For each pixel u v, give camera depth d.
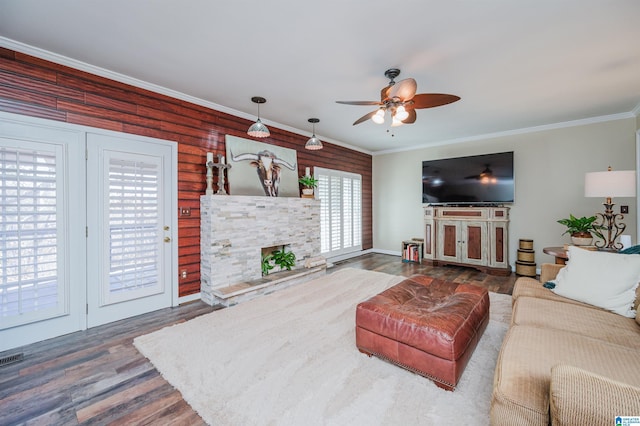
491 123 4.39
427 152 5.89
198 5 1.82
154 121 3.05
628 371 1.15
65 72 2.49
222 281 3.31
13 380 1.83
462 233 4.89
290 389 1.67
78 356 2.12
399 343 1.82
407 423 1.41
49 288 2.40
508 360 1.28
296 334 2.38
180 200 3.26
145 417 1.50
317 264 4.32
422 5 1.82
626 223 3.96
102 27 2.05
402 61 2.54
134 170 2.89
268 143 4.27
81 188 2.56
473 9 1.86
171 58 2.49
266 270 3.85
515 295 2.29
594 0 1.76
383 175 6.59
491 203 4.89
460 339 1.67
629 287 1.80
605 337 1.50
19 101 2.26
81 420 1.49
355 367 1.89
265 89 3.14
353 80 2.92
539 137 4.57
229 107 3.69
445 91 3.16
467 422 1.41
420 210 6.03
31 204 2.30
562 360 1.24
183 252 3.29
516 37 2.17
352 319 2.69
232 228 3.40
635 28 2.05
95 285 2.65
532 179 4.64
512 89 3.12
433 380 1.70
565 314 1.77
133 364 2.00
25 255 2.27
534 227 4.65
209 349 2.15
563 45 2.28
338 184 5.71
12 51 2.24
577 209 4.30
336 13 1.90
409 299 2.29
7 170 2.20
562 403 0.83
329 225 5.45
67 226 2.49
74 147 2.53
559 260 3.23
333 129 4.74
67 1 1.77
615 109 3.78
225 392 1.66
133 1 1.78
